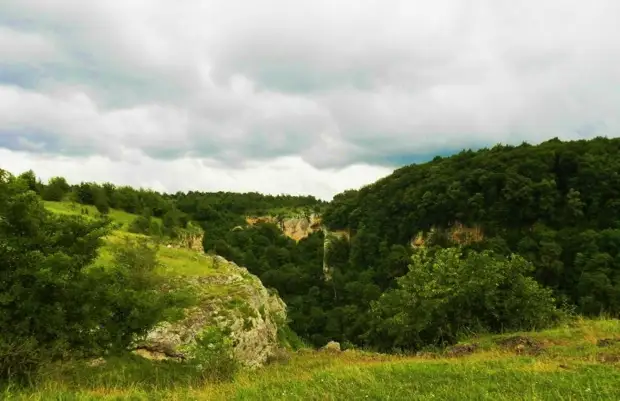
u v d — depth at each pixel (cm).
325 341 6544
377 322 2872
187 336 1880
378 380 988
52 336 1078
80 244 1189
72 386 1088
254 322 2323
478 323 1984
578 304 4612
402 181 9488
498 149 8838
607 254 5041
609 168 6494
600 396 752
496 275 2031
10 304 1018
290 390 956
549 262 5612
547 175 7106
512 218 7031
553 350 1329
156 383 1296
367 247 9044
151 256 2031
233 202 16212
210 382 1331
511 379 913
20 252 1064
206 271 2897
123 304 1312
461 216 7606
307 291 9525
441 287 2086
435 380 957
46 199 7581
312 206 16988
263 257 10800
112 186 9438
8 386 887
